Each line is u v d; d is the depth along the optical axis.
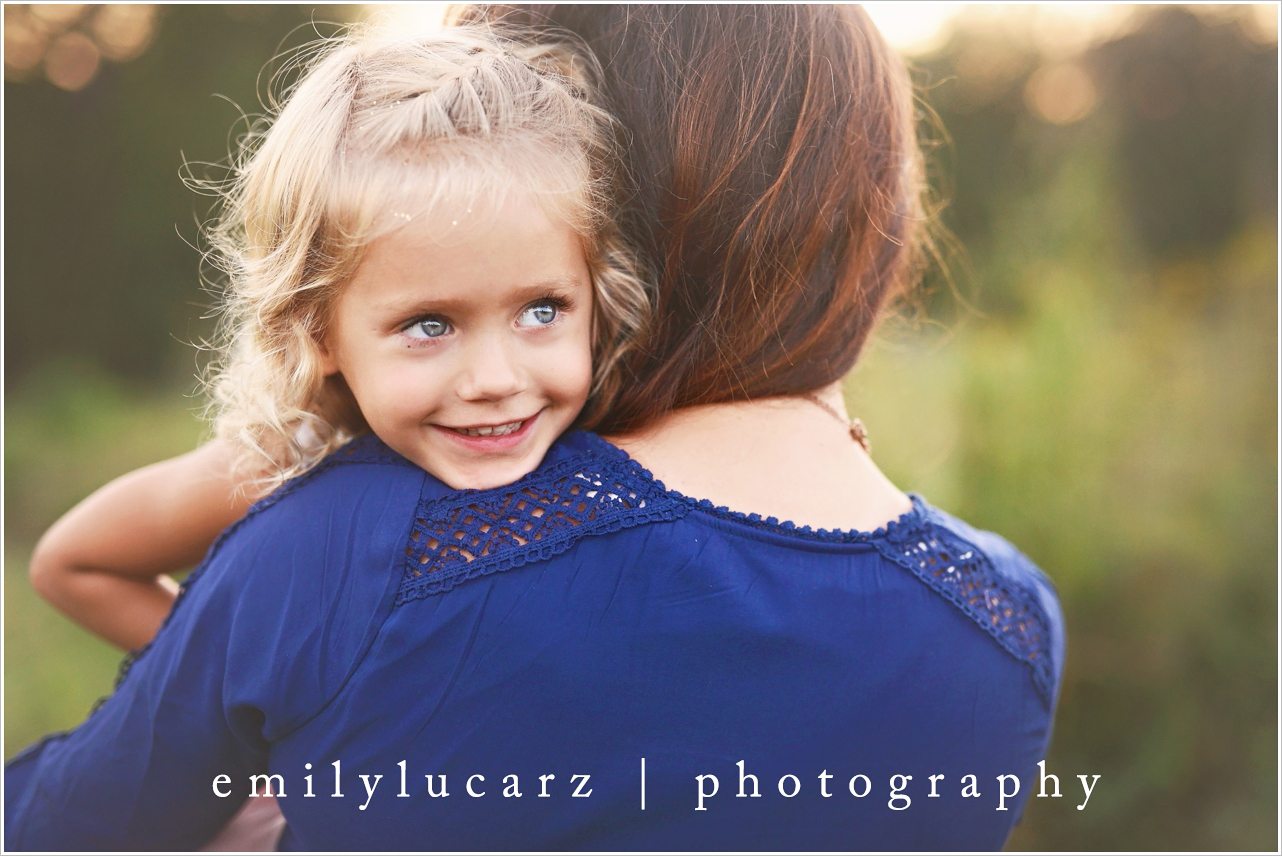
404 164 0.89
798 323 1.04
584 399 1.00
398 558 0.92
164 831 1.12
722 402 1.04
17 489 5.63
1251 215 7.04
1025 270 3.25
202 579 1.02
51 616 4.35
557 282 0.94
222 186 1.22
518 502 0.95
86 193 7.54
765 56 1.04
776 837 0.99
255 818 1.28
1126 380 3.04
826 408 1.09
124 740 1.08
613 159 1.02
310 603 0.94
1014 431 2.99
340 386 1.09
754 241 1.02
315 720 0.95
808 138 1.03
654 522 0.95
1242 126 7.50
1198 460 3.06
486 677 0.92
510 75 0.96
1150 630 2.98
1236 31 7.44
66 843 1.13
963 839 1.09
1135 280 3.46
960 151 7.36
